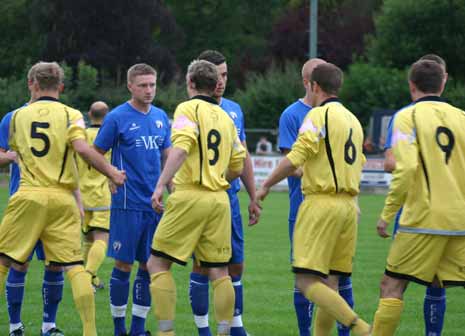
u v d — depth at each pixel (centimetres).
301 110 2042
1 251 1877
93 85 11331
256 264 3331
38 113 1884
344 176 1734
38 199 1845
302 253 1730
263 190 1780
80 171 2711
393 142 1677
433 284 1764
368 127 10519
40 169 1861
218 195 1798
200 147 1780
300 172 1945
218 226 1800
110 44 13062
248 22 16250
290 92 10975
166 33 13975
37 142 1869
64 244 1867
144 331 2072
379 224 1706
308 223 1736
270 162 8006
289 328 2208
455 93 10594
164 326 1788
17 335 2034
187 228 1777
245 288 2789
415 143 1669
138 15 13238
